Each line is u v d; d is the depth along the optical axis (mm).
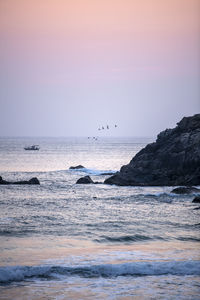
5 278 34406
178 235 51250
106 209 72250
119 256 41406
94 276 35531
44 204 77688
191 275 36156
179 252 43188
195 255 42000
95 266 36812
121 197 87438
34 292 31828
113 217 63969
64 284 33594
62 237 49625
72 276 35344
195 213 68438
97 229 54531
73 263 38719
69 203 79250
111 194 94312
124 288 32906
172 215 66250
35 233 51469
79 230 53625
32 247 44375
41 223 58062
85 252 42844
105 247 45250
